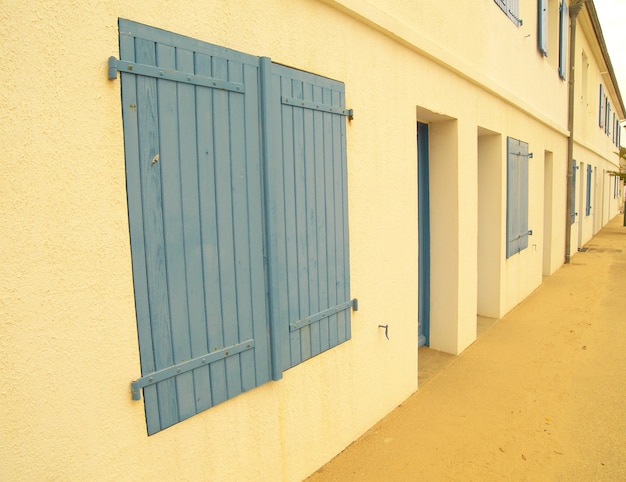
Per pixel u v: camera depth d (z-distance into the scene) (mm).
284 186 2400
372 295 3252
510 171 6172
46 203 1510
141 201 1778
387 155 3354
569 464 2943
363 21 3004
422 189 4707
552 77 8672
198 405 2029
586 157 13867
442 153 4609
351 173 2967
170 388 1917
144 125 1771
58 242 1545
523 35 6688
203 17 1973
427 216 4797
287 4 2410
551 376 4297
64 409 1588
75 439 1623
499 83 5691
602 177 19125
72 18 1542
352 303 3008
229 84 2080
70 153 1561
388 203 3400
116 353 1727
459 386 4078
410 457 2984
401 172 3553
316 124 2621
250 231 2227
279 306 2379
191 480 2033
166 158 1852
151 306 1831
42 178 1496
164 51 1821
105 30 1635
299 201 2508
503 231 6055
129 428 1783
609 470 2873
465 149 4695
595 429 3355
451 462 2947
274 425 2455
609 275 9148
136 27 1727
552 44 9000
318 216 2658
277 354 2373
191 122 1936
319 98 2635
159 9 1804
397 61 3436
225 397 2146
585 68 13250
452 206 4602
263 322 2320
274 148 2324
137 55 1732
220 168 2066
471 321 5129
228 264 2125
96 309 1659
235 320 2174
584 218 14031
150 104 1784
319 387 2773
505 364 4582
